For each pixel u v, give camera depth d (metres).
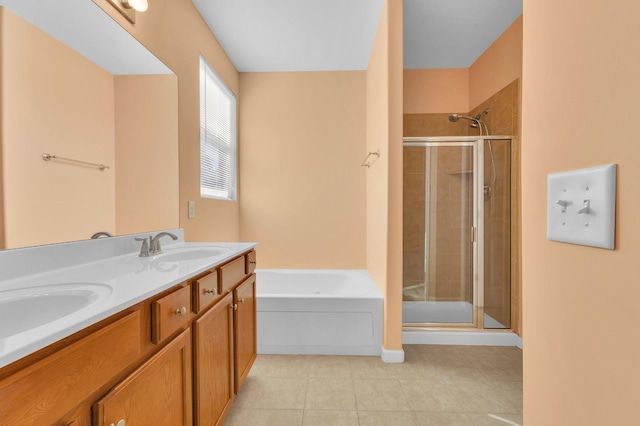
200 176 2.30
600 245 0.40
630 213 0.36
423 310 2.74
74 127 1.22
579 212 0.43
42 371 0.55
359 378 1.99
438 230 2.74
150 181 1.70
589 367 0.42
